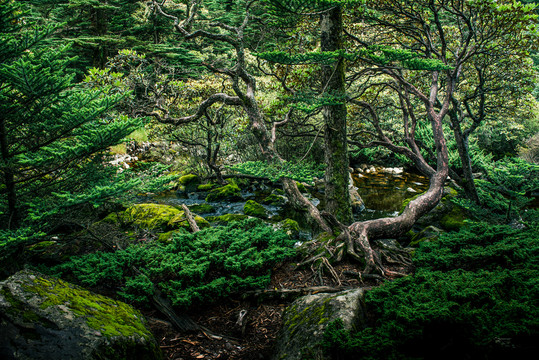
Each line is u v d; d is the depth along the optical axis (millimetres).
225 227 5340
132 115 8492
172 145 15531
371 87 9078
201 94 11203
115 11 17391
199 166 13438
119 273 3859
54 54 3635
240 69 7297
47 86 3625
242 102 7637
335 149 6043
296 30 7605
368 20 8328
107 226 4988
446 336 2289
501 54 7219
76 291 2949
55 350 2262
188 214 6883
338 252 5000
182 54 16500
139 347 2707
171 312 3650
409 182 13680
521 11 6266
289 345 2814
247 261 4148
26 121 3930
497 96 8773
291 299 4070
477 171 13328
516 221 6695
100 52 16641
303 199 6723
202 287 3686
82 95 4059
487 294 2584
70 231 5859
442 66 5148
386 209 10172
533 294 2576
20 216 4016
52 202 3730
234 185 11555
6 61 3715
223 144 13016
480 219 7238
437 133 7211
